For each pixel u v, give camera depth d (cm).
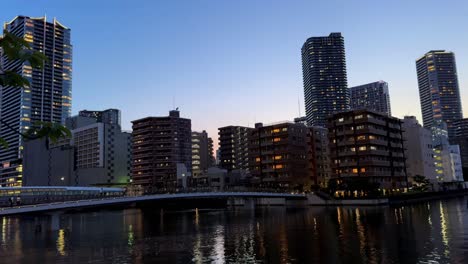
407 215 9412
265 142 17538
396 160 16550
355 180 14062
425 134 19675
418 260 4322
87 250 5716
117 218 12625
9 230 9106
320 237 6303
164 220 11088
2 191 14162
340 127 15650
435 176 19875
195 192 11881
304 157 17625
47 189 14888
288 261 4559
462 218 8300
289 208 13950
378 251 4916
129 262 4762
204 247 5712
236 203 17238
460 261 4200
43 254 5472
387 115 16362
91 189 15962
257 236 6738
